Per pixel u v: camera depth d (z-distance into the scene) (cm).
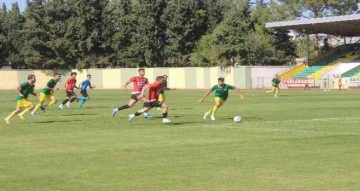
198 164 1228
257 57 7969
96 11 8644
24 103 2386
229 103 3803
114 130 2005
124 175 1105
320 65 7888
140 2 8631
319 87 6988
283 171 1134
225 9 8750
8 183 1035
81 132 1942
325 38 8962
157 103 2297
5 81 8375
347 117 2506
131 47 8612
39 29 8544
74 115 2794
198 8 8669
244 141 1634
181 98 4672
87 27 8669
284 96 4969
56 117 2666
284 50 8431
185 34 8562
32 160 1302
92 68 8612
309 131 1906
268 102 3922
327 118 2458
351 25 7194
